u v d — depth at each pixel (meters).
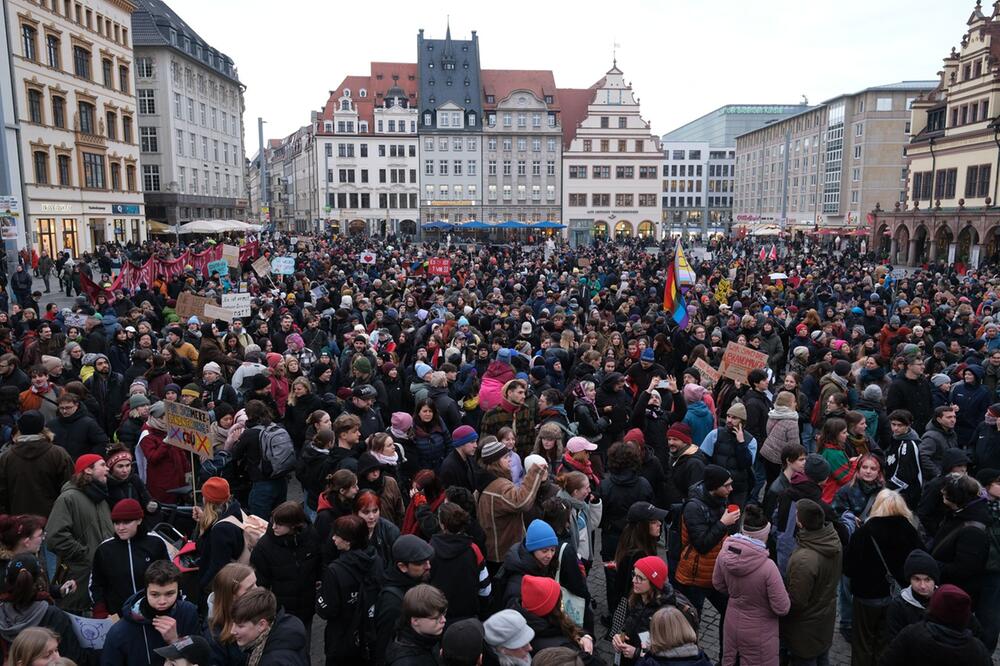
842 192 93.81
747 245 64.56
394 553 5.34
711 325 16.09
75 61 49.84
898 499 6.09
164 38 68.19
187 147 73.94
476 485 7.00
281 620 4.85
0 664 5.15
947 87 58.25
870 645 6.13
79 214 50.06
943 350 12.59
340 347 15.59
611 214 94.81
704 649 7.23
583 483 6.84
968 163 54.97
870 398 9.65
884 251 65.56
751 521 5.69
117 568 5.91
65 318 15.89
